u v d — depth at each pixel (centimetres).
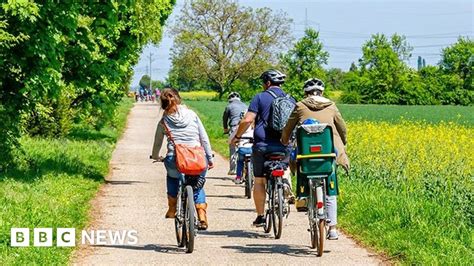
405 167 2333
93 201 2047
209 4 16112
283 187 1533
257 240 1527
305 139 1354
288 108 1520
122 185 2461
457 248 1333
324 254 1377
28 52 2181
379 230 1525
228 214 1883
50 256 1266
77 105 4303
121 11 2655
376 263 1297
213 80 16488
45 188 2033
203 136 1423
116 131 5812
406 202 1708
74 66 2584
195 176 1394
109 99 3638
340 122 1424
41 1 2148
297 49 17688
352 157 2748
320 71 17862
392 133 3584
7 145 2406
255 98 1548
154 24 3403
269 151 1539
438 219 1625
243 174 2352
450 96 18750
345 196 1898
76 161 2806
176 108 1420
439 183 2033
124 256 1354
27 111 2391
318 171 1358
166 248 1434
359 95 18650
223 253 1391
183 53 16225
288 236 1577
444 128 4194
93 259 1323
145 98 16012
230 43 16300
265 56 16188
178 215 1431
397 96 18500
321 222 1347
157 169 3080
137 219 1770
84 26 2486
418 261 1250
